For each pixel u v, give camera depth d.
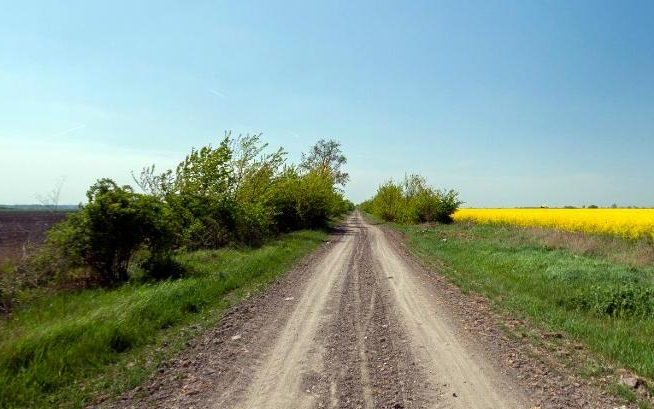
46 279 10.37
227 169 20.02
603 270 12.84
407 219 46.25
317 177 39.19
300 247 21.91
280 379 5.65
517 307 9.59
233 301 10.11
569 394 5.22
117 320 7.31
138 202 11.65
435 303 10.09
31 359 5.87
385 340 7.30
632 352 6.59
